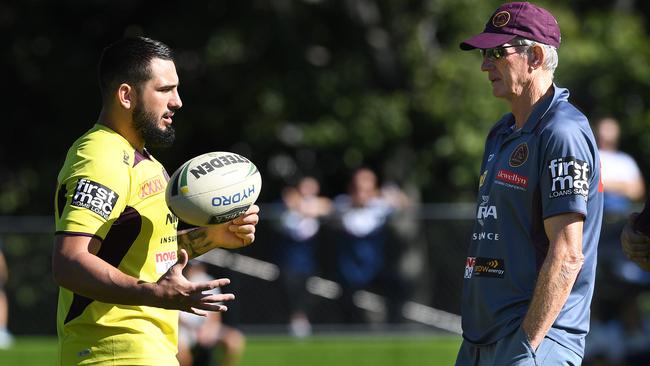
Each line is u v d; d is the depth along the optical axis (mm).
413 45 64750
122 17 70312
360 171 45438
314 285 41312
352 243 41375
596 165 17531
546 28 17906
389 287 41406
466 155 64188
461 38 65375
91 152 17078
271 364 39031
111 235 17125
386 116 64250
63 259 16234
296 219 41344
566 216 16984
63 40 70312
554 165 17141
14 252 42062
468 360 18422
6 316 41906
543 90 17938
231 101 66875
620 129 67062
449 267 41812
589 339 36812
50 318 42219
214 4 67875
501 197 17797
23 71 70000
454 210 43656
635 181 37625
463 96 64938
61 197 17125
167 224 17812
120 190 16938
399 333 41375
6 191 68562
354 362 39094
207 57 66250
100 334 17219
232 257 41031
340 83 65438
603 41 68562
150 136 17750
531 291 17500
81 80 70000
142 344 17250
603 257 36906
